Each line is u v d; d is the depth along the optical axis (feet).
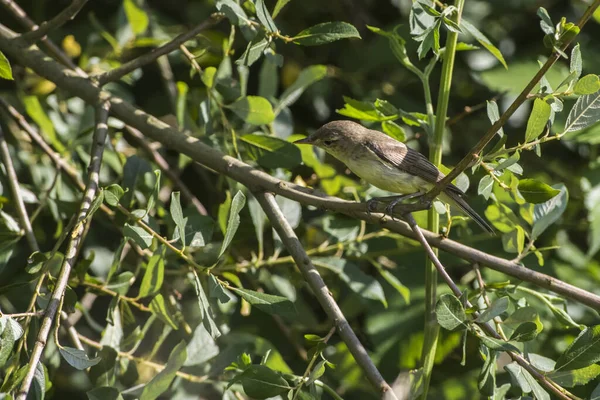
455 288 25.14
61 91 40.55
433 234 27.71
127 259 40.93
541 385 25.38
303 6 45.70
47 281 26.66
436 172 33.86
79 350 22.85
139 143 38.42
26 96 36.60
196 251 35.19
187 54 33.81
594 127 36.73
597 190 36.86
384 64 43.21
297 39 28.55
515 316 24.68
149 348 40.19
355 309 39.55
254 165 36.45
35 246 31.12
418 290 37.65
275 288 35.76
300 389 24.43
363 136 35.09
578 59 23.36
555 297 28.30
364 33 45.57
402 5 44.91
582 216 41.65
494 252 38.29
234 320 39.55
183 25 46.01
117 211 32.01
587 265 38.60
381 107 29.99
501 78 40.75
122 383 30.71
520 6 42.65
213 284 24.93
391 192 36.29
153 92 44.78
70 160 37.45
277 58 29.53
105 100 31.86
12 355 25.59
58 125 39.06
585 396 33.86
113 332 29.94
